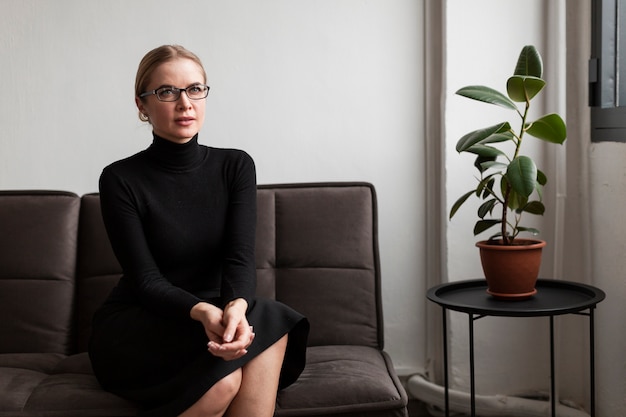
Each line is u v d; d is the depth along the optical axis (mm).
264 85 2627
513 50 2479
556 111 2465
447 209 2535
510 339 2566
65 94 2596
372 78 2633
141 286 1832
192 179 1976
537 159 2500
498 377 2572
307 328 1837
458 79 2494
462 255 2531
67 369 2068
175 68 1886
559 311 1877
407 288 2689
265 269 2312
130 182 1925
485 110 2498
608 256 2258
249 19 2609
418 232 2674
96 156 2615
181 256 1947
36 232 2309
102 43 2592
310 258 2299
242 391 1709
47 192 2367
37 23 2574
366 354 2113
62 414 1757
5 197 2348
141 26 2592
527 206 2125
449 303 2004
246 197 1996
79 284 2326
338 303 2273
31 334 2256
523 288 2037
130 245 1880
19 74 2584
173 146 1940
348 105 2639
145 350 1786
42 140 2604
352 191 2355
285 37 2617
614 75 2297
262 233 2324
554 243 2504
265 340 1740
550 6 2457
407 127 2645
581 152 2434
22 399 1805
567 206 2477
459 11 2479
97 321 1959
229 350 1617
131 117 2611
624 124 2188
